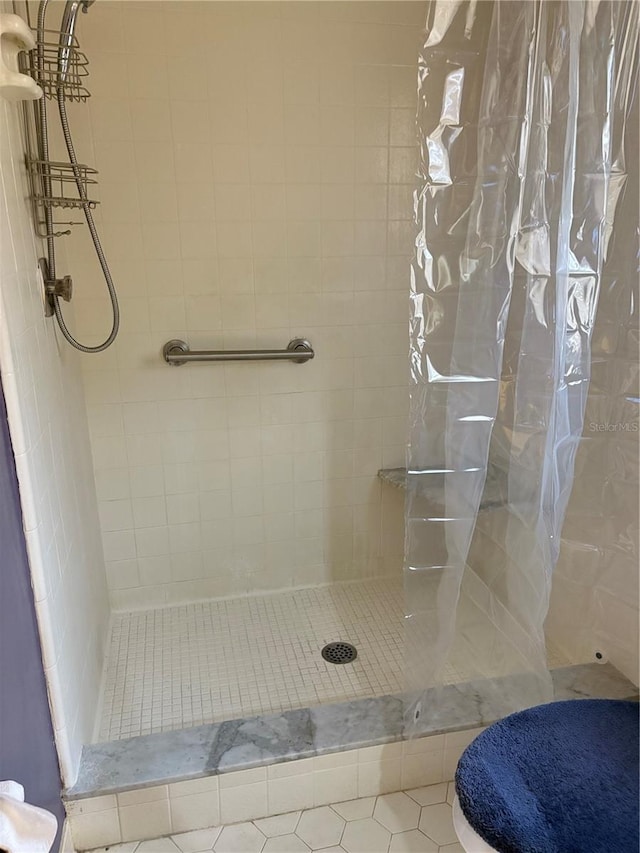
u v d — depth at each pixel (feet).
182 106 5.83
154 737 4.80
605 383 5.05
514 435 4.83
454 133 4.11
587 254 4.33
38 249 4.55
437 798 4.93
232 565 7.25
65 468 4.95
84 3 4.46
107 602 6.82
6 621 3.36
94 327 6.18
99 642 6.06
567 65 3.96
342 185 6.38
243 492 7.03
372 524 7.51
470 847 3.47
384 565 7.71
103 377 6.32
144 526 6.88
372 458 7.27
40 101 4.33
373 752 4.82
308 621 6.91
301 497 7.21
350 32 6.02
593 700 4.37
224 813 4.66
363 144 6.32
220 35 5.75
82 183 4.98
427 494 4.89
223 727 4.91
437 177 4.18
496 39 3.95
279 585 7.46
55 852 4.01
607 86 4.07
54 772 4.19
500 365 4.64
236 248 6.29
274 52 5.90
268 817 4.76
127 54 5.62
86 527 5.82
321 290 6.61
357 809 4.83
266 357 6.45
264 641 6.57
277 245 6.38
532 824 3.34
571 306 4.42
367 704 5.18
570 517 5.54
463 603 5.25
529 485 4.88
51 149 5.49
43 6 4.26
